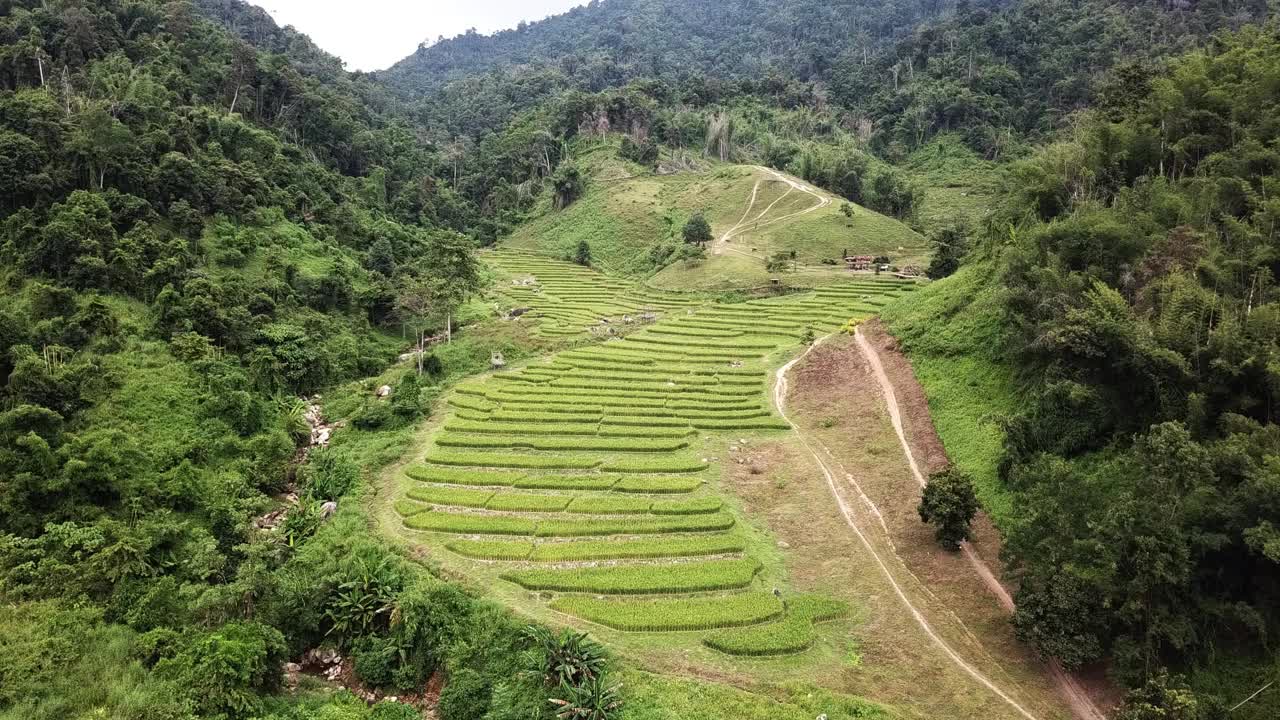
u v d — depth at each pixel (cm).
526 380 8338
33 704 3628
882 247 13575
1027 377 5834
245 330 8088
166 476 5666
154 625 4300
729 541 5094
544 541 5138
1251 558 3622
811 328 9631
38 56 10588
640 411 7325
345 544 5147
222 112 12925
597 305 11694
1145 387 4612
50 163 8688
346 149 15975
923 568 4731
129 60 12138
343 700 4084
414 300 10081
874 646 4084
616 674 3847
